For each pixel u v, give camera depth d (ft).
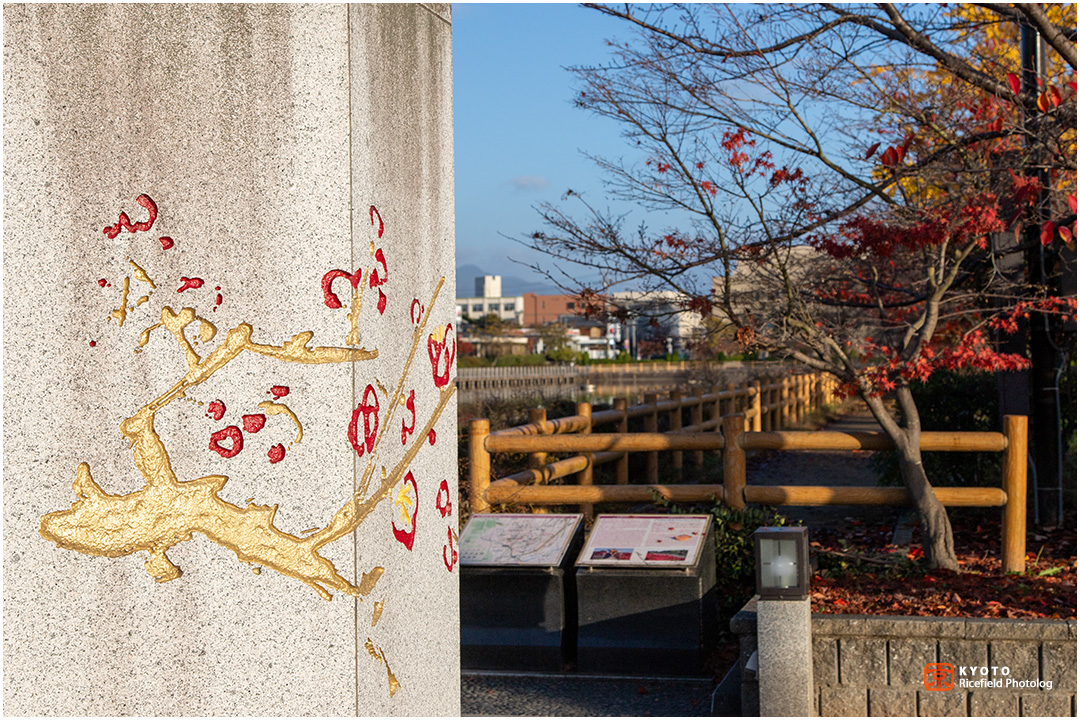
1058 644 14.33
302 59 9.95
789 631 14.06
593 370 122.31
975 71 23.27
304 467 9.95
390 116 11.25
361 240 10.25
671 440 25.43
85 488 9.95
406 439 11.52
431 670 12.16
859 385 22.34
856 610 17.98
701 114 21.74
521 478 25.95
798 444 24.03
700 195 21.45
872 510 31.19
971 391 30.30
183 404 9.98
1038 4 22.86
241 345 9.98
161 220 9.98
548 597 19.60
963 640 14.60
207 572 9.95
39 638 9.87
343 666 9.92
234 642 9.93
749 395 60.49
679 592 18.76
